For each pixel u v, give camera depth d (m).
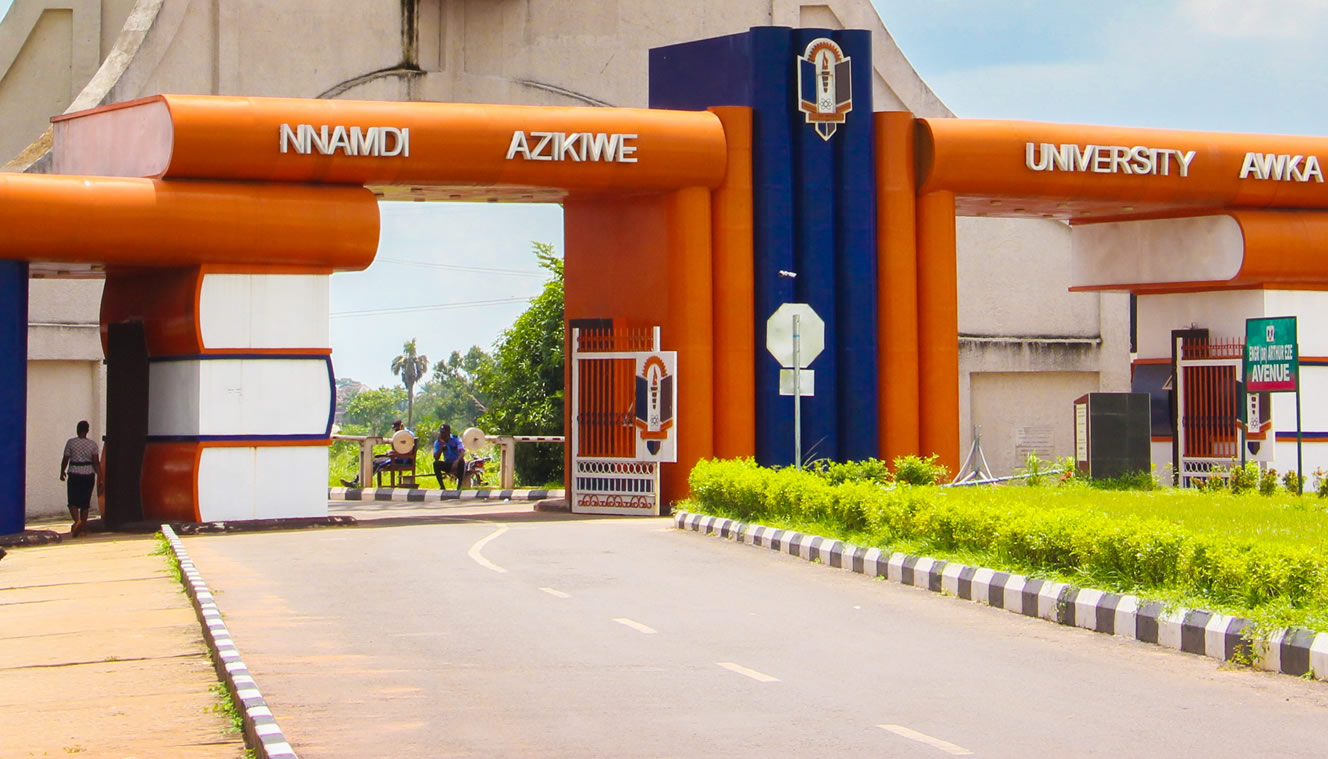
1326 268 40.47
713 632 17.34
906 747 11.45
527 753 11.28
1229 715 12.80
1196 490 35.91
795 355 31.67
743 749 11.39
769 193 37.53
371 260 33.78
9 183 30.53
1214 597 16.83
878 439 38.12
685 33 54.25
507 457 49.19
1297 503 29.20
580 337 37.72
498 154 34.44
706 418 36.88
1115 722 12.47
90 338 42.88
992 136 37.97
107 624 18.59
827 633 17.31
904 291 38.19
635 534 30.52
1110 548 18.67
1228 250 40.09
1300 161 40.00
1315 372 40.66
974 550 21.92
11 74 56.66
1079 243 43.41
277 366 33.09
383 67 51.56
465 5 52.91
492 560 25.42
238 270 32.75
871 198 38.28
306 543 29.12
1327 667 14.22
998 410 51.28
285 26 50.41
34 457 42.16
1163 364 42.66
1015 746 11.52
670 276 36.94
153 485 33.72
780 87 37.81
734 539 28.84
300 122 32.72
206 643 16.89
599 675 14.56
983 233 51.44
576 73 53.53
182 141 31.62
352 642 16.62
